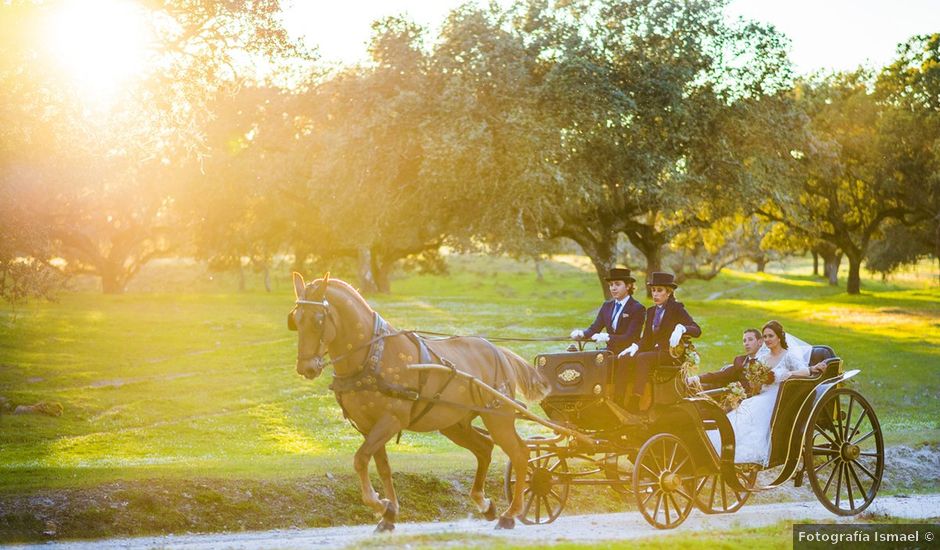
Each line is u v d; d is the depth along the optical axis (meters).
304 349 11.00
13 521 12.38
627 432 12.61
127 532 12.74
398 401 11.26
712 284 93.75
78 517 12.75
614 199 50.12
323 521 14.14
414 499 15.38
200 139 23.64
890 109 61.88
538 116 43.28
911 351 38.97
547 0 47.12
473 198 46.53
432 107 45.00
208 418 28.17
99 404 28.80
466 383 11.91
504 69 43.56
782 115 47.22
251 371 34.53
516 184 42.84
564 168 44.06
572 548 9.03
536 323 45.25
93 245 66.50
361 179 46.16
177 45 22.36
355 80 49.56
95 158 22.89
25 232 23.59
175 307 49.56
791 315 51.25
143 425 27.08
